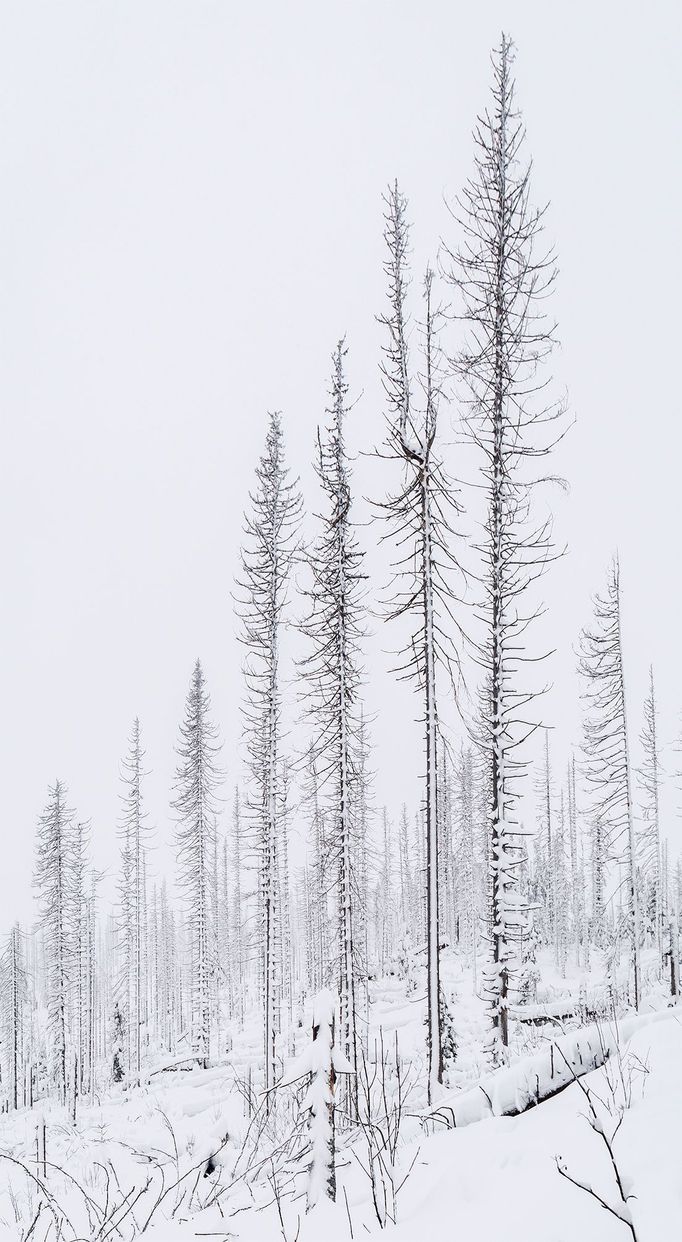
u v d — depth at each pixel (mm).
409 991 41281
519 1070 5105
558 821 61094
